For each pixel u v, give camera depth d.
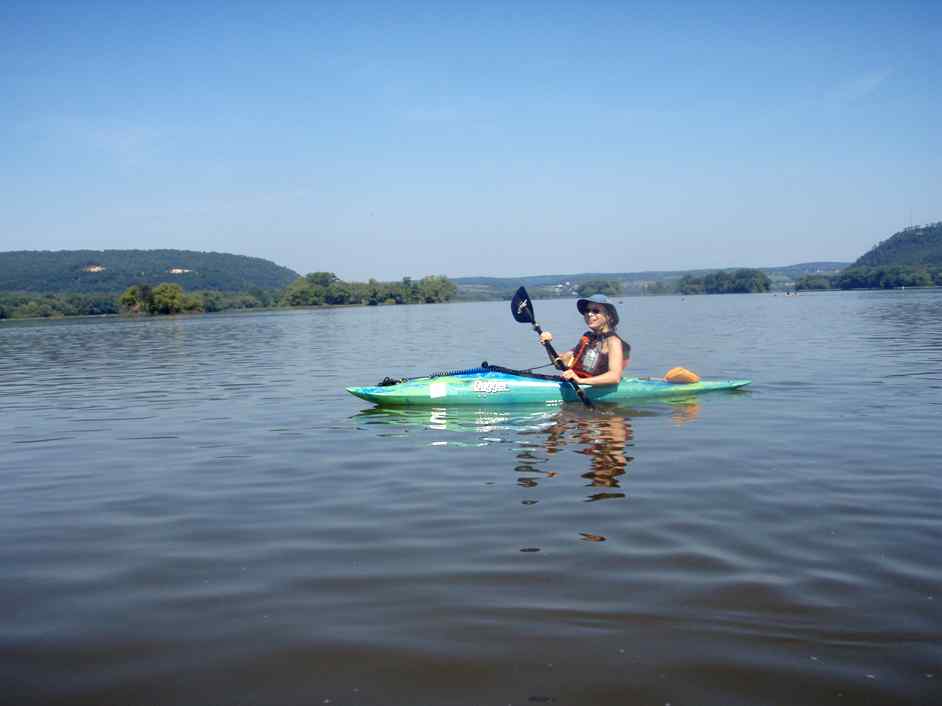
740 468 5.70
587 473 5.66
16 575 3.87
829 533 4.18
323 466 6.15
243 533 4.47
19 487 5.72
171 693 2.72
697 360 13.69
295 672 2.83
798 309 41.44
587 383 8.83
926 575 3.56
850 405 8.41
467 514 4.71
